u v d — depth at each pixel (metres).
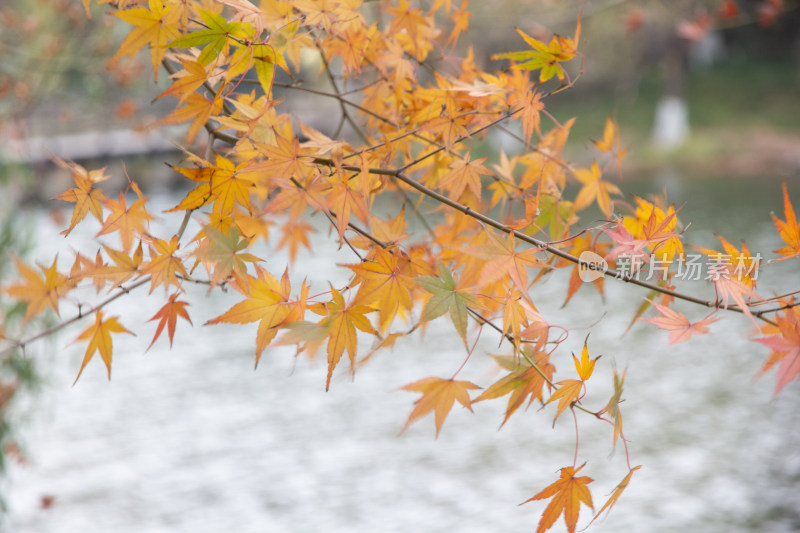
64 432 6.63
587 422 6.43
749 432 5.99
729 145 19.97
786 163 18.39
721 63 25.52
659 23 18.67
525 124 1.53
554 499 1.30
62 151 13.11
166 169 13.61
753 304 1.35
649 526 4.77
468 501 5.23
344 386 7.43
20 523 5.21
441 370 7.51
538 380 1.29
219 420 6.84
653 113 21.55
